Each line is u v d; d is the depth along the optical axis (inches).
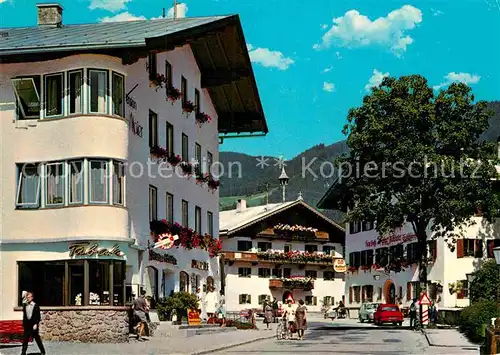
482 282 2130.9
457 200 2046.0
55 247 1248.2
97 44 1232.2
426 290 2111.2
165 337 1331.2
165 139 1593.3
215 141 2030.0
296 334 1656.0
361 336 1598.2
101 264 1239.5
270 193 3863.2
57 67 1267.2
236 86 1955.0
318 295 3472.0
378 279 2878.9
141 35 1285.7
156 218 1520.7
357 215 2130.9
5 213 1274.6
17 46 1244.5
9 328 1246.3
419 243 2132.1
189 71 1790.1
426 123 2068.2
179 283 1643.7
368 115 2087.8
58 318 1217.4
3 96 1289.4
